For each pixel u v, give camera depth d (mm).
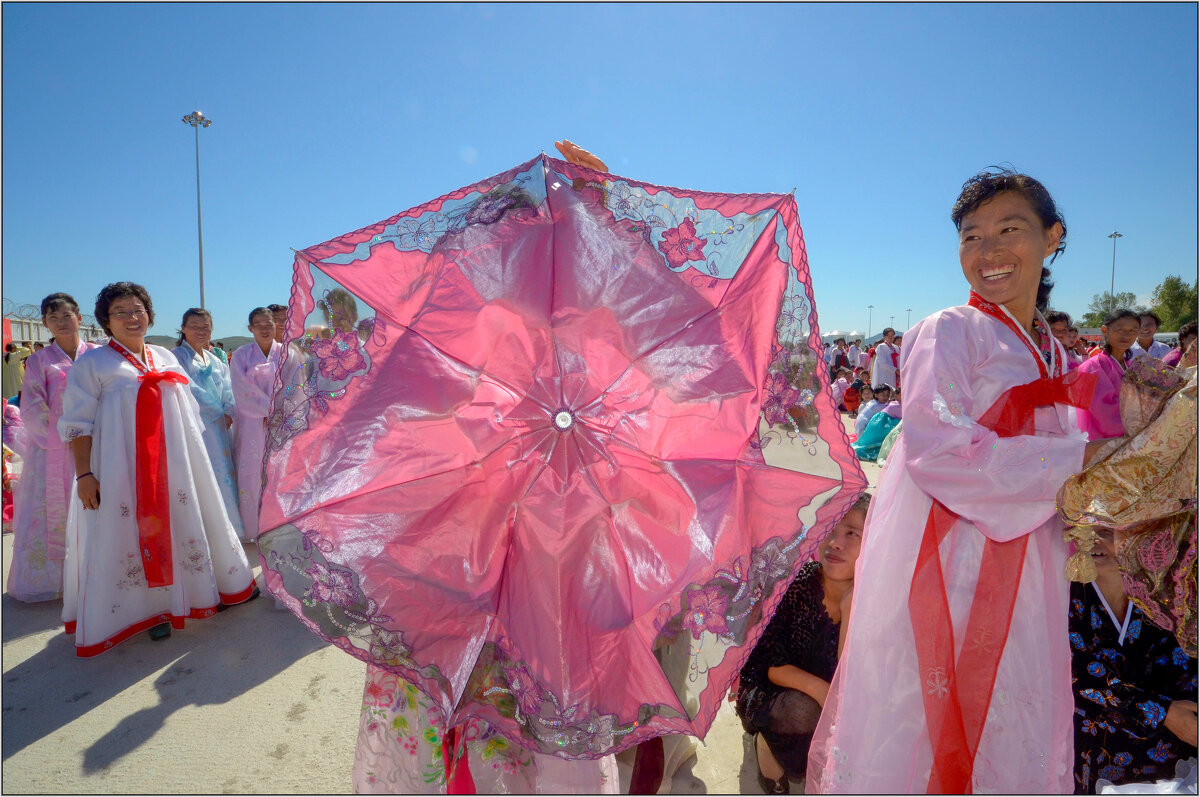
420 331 1793
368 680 1910
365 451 1725
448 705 1579
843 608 2189
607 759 1932
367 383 1752
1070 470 1479
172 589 3482
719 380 1888
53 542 4078
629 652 1696
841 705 1703
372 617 1623
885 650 1634
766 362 1886
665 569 1787
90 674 3125
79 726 2699
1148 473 1478
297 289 1760
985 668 1557
